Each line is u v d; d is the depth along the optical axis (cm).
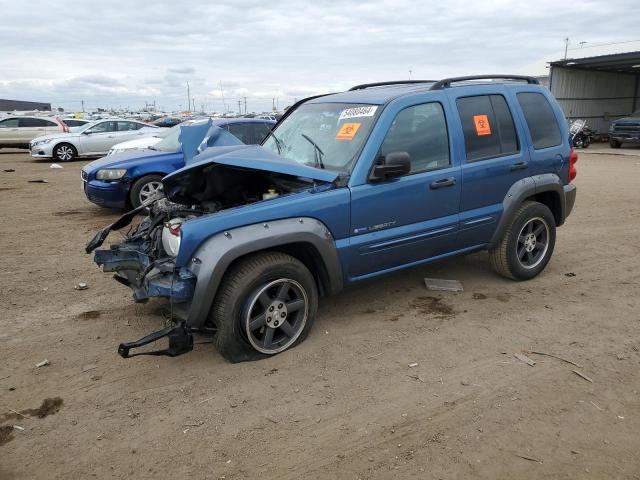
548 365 369
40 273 577
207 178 414
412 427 302
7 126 2234
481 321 441
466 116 461
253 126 964
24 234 749
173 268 352
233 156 385
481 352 388
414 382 349
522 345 398
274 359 380
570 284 526
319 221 383
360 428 302
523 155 495
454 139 449
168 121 3266
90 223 820
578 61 2597
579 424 303
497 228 489
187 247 344
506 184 486
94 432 303
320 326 433
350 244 400
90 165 874
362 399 330
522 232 516
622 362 372
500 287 518
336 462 275
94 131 1914
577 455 277
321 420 310
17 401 334
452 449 283
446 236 455
